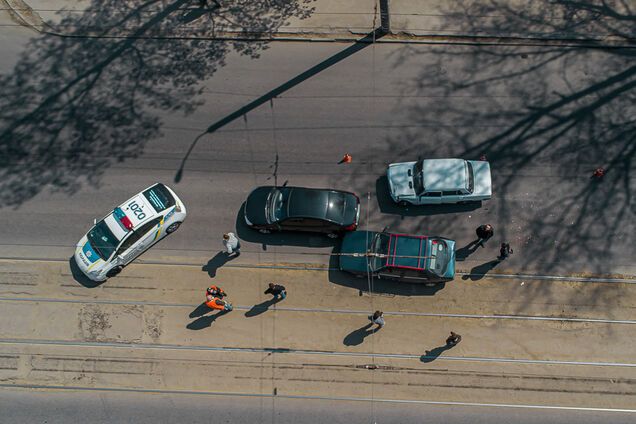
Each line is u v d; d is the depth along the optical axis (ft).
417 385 57.31
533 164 64.90
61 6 75.66
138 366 59.26
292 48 72.38
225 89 70.69
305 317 60.44
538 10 72.13
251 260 63.16
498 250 61.77
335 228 61.26
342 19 73.36
